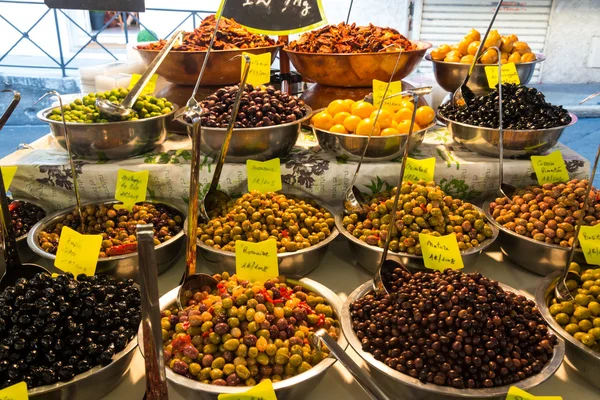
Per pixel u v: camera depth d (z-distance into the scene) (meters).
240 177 2.08
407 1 4.32
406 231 1.78
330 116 2.14
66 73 4.43
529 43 4.24
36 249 1.76
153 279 0.95
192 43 2.46
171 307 1.54
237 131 1.93
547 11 4.08
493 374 1.25
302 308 1.45
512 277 1.88
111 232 1.90
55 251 1.77
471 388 1.24
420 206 1.81
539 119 2.02
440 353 1.29
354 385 1.45
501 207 1.97
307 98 2.58
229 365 1.31
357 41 2.44
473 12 4.23
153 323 0.99
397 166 2.07
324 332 1.33
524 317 1.40
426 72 4.63
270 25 2.45
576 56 4.20
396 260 1.71
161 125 2.14
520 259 1.88
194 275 1.60
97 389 1.33
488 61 2.57
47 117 2.04
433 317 1.33
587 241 1.68
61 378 1.26
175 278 1.89
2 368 1.25
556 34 4.12
